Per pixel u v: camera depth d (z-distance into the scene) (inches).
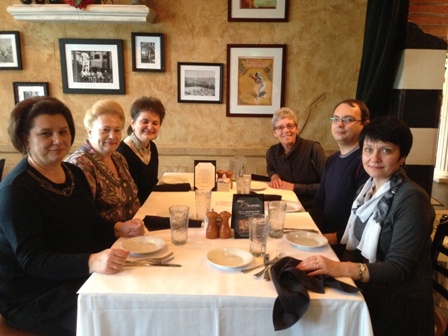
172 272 48.4
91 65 137.3
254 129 140.9
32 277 55.5
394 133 54.9
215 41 135.0
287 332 43.6
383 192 57.2
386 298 55.7
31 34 136.4
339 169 80.7
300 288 43.1
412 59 110.4
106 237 65.3
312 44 134.2
